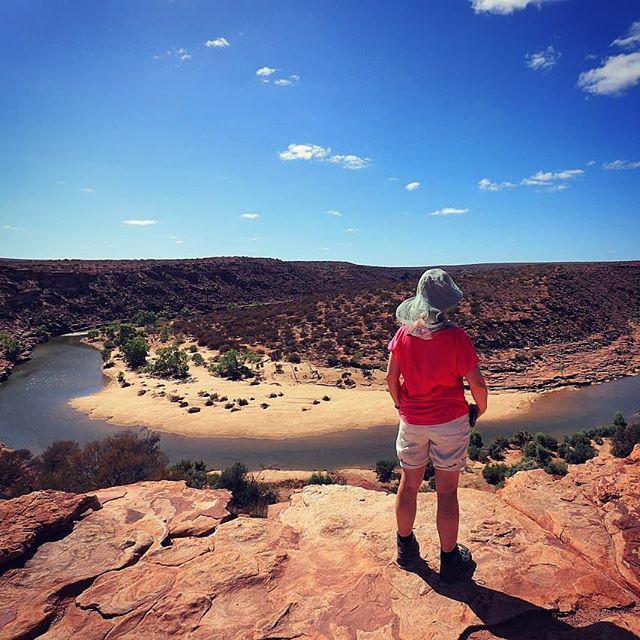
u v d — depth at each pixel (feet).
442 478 9.93
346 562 11.35
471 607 9.29
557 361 182.70
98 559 11.75
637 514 11.87
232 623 9.37
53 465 82.99
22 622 9.52
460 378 9.89
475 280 264.93
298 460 99.04
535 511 12.83
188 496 15.23
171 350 179.22
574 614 9.01
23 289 286.66
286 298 393.91
